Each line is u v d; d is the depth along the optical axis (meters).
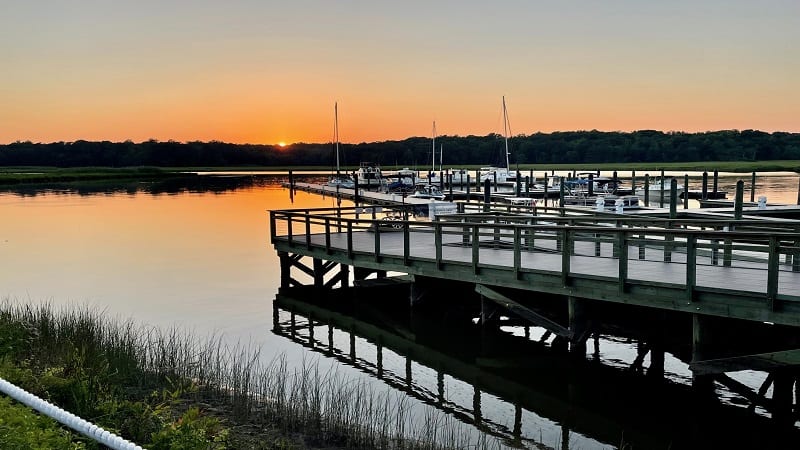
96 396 7.59
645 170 108.50
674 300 9.95
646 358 12.29
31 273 20.44
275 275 20.33
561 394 10.53
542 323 12.27
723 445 8.59
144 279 19.52
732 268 11.65
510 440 8.62
